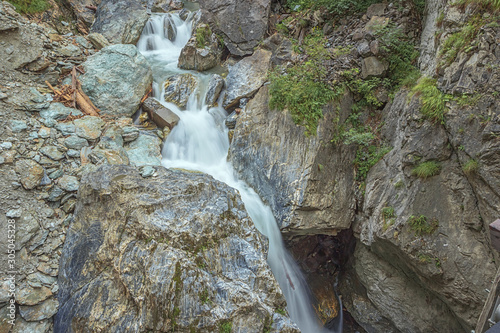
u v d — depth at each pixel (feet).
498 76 15.49
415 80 21.03
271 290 16.76
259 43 29.60
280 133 22.58
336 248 25.85
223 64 31.07
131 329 15.01
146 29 33.53
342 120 23.17
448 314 19.06
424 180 17.88
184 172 20.38
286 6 32.09
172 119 24.88
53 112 21.97
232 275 16.76
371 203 20.45
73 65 25.71
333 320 23.86
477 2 16.85
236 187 22.90
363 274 22.03
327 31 27.55
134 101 25.46
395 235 18.29
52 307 16.56
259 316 15.71
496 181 15.21
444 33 18.75
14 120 20.15
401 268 19.92
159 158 22.67
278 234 21.58
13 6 25.02
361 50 23.68
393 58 22.97
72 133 21.20
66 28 30.35
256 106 24.26
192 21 34.12
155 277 15.33
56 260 17.70
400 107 20.93
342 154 22.63
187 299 15.14
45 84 23.70
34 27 25.07
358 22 26.14
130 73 25.89
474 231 16.65
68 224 18.69
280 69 25.40
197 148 24.95
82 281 16.96
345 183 22.18
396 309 20.54
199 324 14.87
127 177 18.72
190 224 17.08
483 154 15.53
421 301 19.79
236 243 17.87
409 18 24.31
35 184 18.43
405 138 18.76
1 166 18.21
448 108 17.12
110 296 16.11
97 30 31.19
